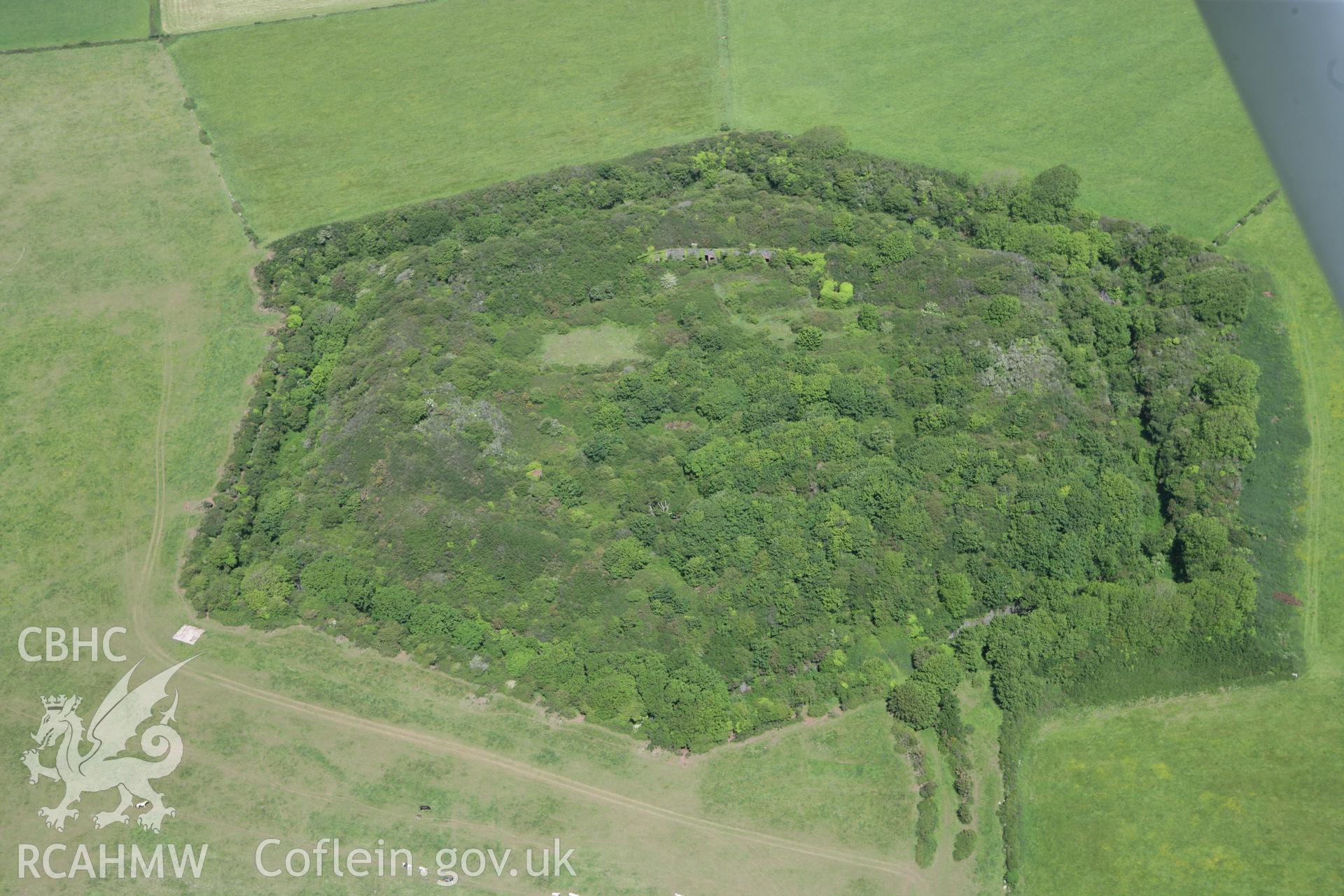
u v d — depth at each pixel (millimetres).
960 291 154625
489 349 153750
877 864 113250
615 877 112000
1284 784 116188
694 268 163125
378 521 138000
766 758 120812
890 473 135625
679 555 131125
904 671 126750
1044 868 113312
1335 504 134000
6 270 173625
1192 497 134500
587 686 124688
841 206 172125
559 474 138875
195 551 139750
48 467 149375
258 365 159125
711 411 144125
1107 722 123000
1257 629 126062
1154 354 146375
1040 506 131125
